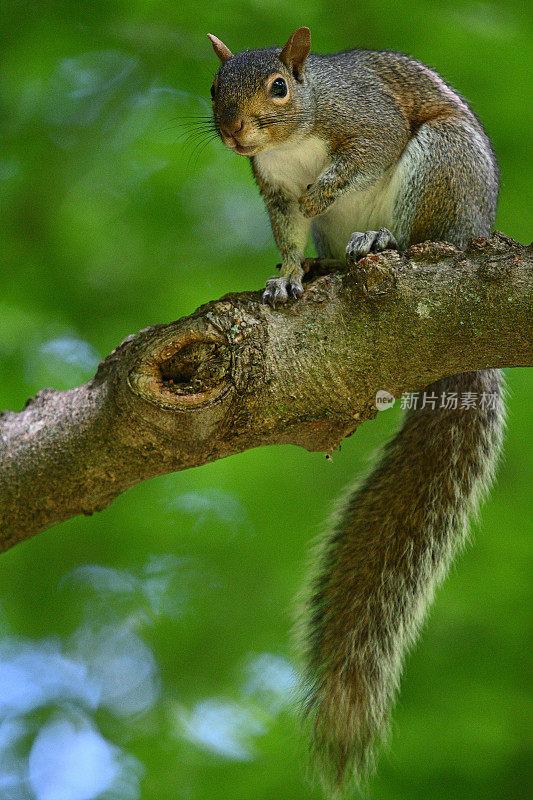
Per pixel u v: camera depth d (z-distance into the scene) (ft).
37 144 39.24
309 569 27.43
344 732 25.14
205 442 20.48
